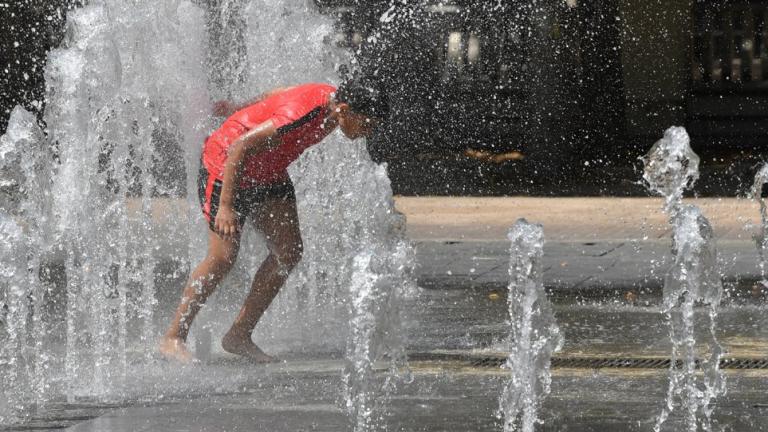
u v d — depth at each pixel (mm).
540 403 12070
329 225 18984
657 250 26250
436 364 14250
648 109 60906
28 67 49469
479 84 58062
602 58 54375
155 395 12656
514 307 12312
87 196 16516
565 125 51281
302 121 14375
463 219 33938
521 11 57562
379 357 14570
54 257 23172
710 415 11523
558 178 50094
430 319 17719
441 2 58031
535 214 35312
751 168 53656
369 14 53688
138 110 17766
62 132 16625
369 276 12109
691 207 13242
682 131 13281
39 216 16250
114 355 14867
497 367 14094
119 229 18125
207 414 11734
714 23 62250
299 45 19109
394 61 56125
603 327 16797
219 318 16656
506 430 10945
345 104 14555
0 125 49750
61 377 13609
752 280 21359
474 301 19578
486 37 58156
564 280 21812
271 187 14672
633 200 40562
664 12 60094
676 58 60719
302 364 14484
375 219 14312
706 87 62344
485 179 49562
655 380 13266
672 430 10945
